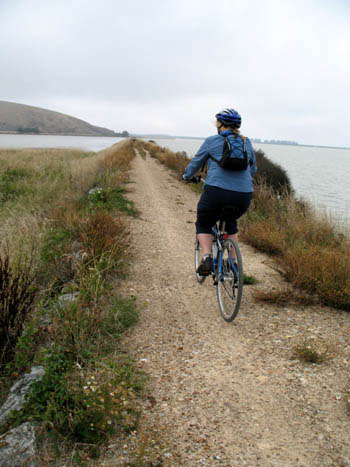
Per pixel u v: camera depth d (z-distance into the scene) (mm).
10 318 3227
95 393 2455
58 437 2262
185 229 8172
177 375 3037
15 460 2043
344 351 3342
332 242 6449
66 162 20250
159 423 2498
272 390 2852
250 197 3805
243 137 3797
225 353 3367
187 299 4570
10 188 12078
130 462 2156
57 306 3529
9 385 2779
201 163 3938
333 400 2713
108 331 3604
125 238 6145
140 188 13477
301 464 2186
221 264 4125
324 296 4336
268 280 5117
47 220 6535
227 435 2412
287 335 3654
